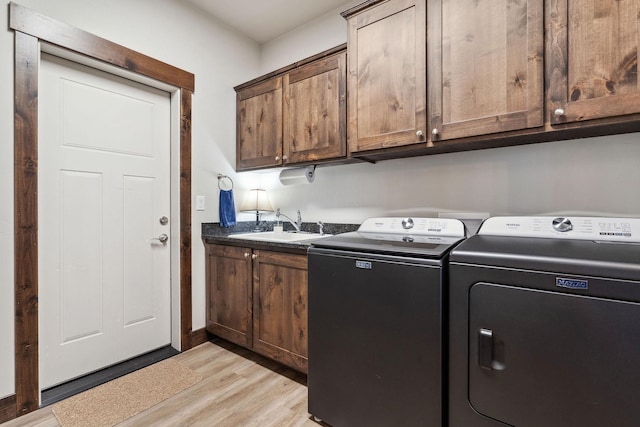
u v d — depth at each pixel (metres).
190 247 2.34
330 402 1.48
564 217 1.42
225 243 2.28
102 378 1.89
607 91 1.15
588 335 0.94
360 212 2.27
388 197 2.14
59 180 1.78
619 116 1.14
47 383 1.75
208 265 2.43
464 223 1.74
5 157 1.51
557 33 1.24
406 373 1.25
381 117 1.71
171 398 1.71
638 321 0.88
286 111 2.25
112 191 2.01
